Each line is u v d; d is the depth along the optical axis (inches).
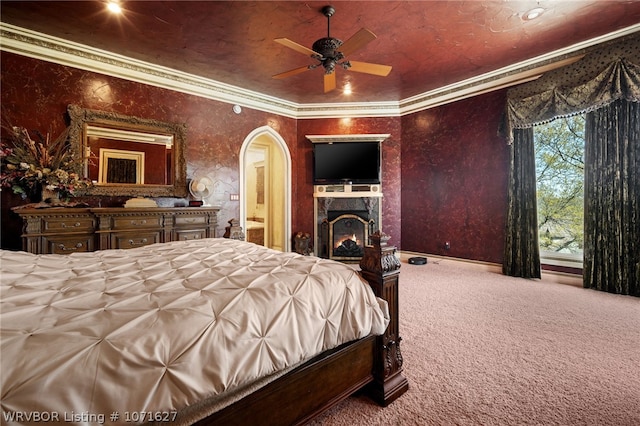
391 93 199.8
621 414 58.0
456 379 69.6
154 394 31.3
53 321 34.4
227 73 166.4
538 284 145.9
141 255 72.1
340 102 216.4
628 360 76.8
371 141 207.3
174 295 43.4
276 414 45.0
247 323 40.9
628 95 119.7
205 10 110.5
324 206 214.5
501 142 167.5
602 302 118.6
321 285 53.7
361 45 97.3
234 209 189.9
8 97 121.7
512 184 159.8
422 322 101.4
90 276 52.4
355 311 54.4
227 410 39.3
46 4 106.4
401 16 114.8
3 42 120.0
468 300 123.3
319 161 212.2
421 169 206.4
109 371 30.0
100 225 128.0
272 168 246.1
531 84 149.0
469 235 183.0
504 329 95.5
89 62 138.8
